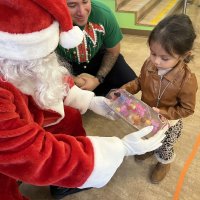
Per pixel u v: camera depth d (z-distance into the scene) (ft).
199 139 4.92
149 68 3.62
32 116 2.83
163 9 9.42
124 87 4.03
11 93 2.32
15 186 3.00
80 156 2.52
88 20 4.39
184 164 4.54
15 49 2.19
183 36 3.11
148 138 3.16
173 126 3.82
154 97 3.75
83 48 4.62
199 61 6.75
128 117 3.50
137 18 8.47
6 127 2.17
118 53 5.06
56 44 2.38
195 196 4.11
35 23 2.11
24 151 2.22
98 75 4.95
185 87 3.40
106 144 2.77
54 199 4.22
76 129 3.81
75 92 3.77
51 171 2.41
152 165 4.58
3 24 2.05
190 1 10.35
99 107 3.82
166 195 4.16
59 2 2.27
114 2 8.39
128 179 4.40
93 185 2.82
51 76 2.72
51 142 2.42
